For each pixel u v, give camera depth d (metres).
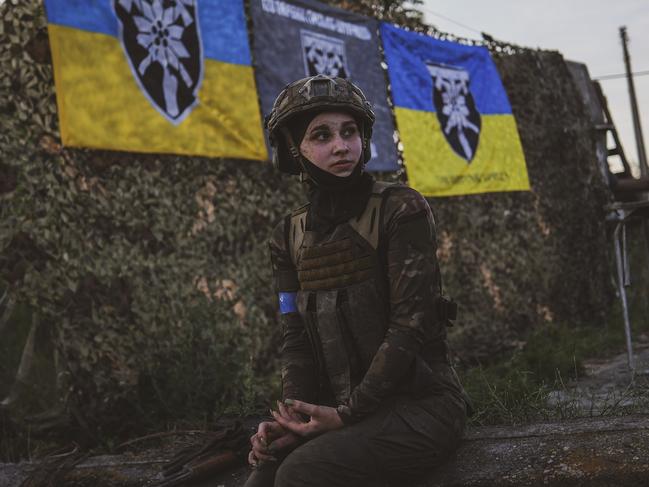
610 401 3.87
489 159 7.89
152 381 4.34
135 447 3.88
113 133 4.61
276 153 2.31
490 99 8.10
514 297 7.88
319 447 2.01
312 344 2.28
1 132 4.14
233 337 5.15
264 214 5.58
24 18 4.34
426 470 2.16
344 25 6.63
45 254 4.18
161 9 5.04
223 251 5.23
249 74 5.61
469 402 2.33
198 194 5.14
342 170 2.15
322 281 2.20
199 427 4.04
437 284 2.21
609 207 5.14
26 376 3.95
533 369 5.14
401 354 2.05
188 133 5.09
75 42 4.50
